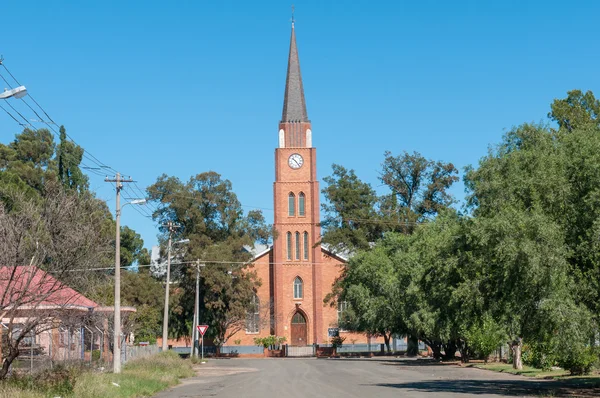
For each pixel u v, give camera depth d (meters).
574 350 25.00
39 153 85.06
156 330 81.31
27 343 37.38
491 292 29.67
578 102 63.62
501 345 52.31
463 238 31.34
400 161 88.50
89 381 25.33
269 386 31.88
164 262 84.81
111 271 57.16
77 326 32.03
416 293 55.28
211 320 84.88
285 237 91.75
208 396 27.08
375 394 26.22
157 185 86.06
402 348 97.38
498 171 28.39
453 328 52.91
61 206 26.17
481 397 24.39
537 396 24.62
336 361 66.25
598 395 24.92
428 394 25.94
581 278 24.86
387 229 86.06
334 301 90.50
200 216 84.81
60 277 26.36
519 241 24.92
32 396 21.22
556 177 25.53
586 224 24.94
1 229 23.92
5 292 23.86
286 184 92.38
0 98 19.67
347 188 89.50
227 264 81.56
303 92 95.00
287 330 90.31
